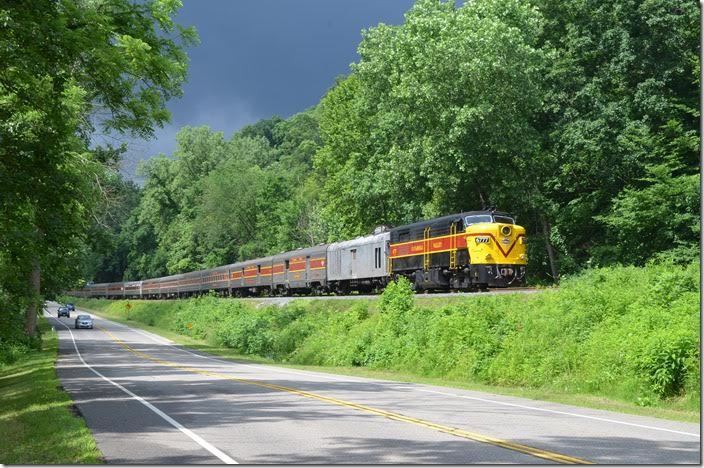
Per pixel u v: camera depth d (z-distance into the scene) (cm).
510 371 2559
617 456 1052
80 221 2533
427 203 5416
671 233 4034
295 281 6419
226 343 5756
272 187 10988
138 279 14575
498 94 4634
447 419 1459
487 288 3856
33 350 5003
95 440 1260
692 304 2330
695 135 4194
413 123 5025
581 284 3009
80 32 1623
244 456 1083
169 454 1112
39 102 1886
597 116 4628
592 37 4750
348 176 6450
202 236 11725
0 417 1803
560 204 5141
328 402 1795
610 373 2136
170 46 1861
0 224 2094
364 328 4041
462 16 4819
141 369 3312
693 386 1842
